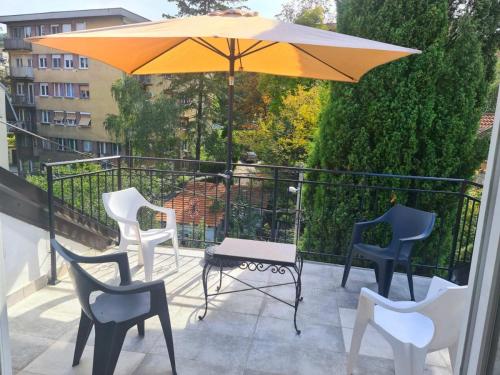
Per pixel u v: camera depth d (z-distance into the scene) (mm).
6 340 1158
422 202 4430
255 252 2201
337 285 2900
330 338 2143
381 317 1741
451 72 4113
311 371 1839
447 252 4484
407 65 4125
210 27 2059
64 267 2861
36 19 17984
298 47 2447
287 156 9250
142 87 15016
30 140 19312
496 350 905
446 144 4234
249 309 2445
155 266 3137
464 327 1052
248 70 3402
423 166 4320
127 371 1773
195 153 15219
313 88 9023
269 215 6156
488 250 935
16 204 2311
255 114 12344
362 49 1967
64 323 2168
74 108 18812
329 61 2602
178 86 14711
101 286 1458
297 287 2225
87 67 18031
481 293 960
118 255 1938
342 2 4516
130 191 3002
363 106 4348
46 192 2605
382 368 1887
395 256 2459
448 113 4227
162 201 4617
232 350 1984
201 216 6234
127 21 17547
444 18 3986
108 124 15266
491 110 4980
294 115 9102
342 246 4672
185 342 2037
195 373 1776
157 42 2541
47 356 1858
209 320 2285
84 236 3162
